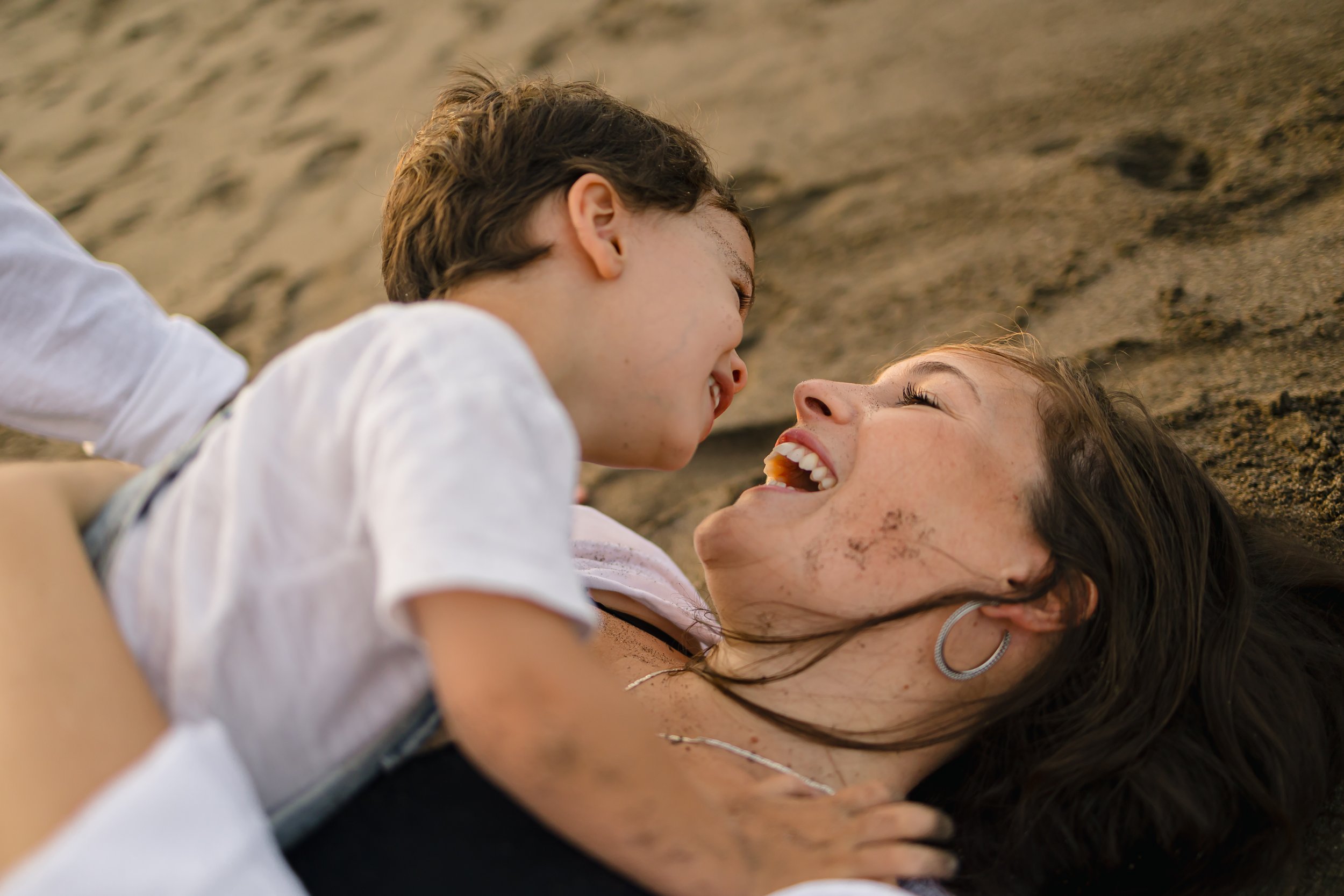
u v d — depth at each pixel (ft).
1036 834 3.54
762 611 3.75
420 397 2.36
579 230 3.55
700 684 3.77
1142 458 3.95
